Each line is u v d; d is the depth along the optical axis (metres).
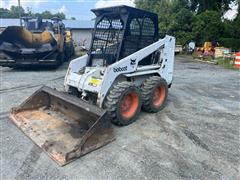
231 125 5.09
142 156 3.76
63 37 12.73
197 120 5.30
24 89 7.56
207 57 17.44
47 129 4.30
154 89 5.38
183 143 4.21
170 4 26.67
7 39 10.41
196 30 21.83
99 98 4.42
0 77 9.55
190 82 9.40
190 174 3.35
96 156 3.71
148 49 5.33
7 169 3.37
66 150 3.64
